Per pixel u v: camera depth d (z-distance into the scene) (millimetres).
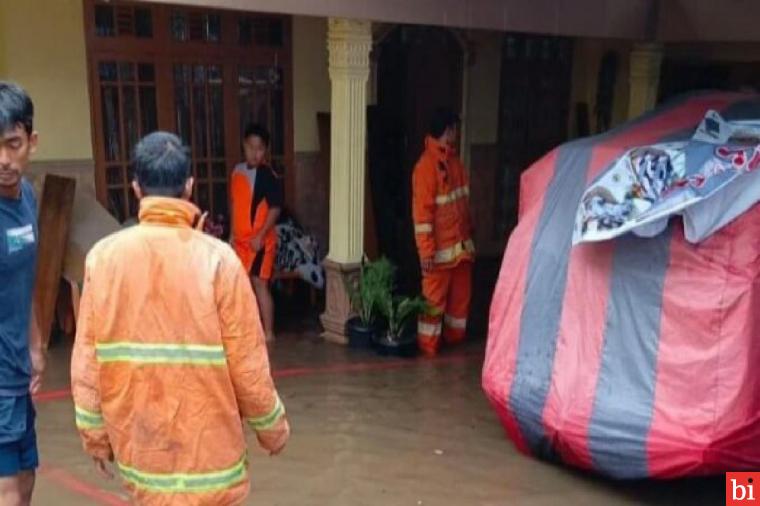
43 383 5207
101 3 6402
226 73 7160
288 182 7703
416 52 8406
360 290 6430
